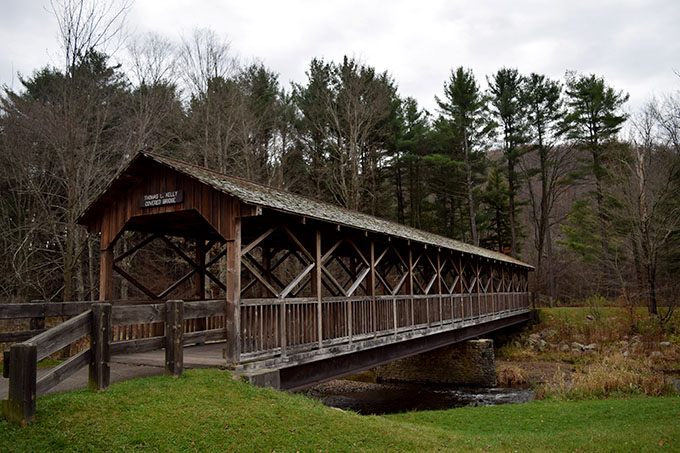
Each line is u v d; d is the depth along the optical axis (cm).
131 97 2172
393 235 1251
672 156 2647
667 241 2731
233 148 2678
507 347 2569
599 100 3228
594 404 1195
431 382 1959
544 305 3909
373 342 1171
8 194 2034
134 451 484
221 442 536
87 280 2119
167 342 696
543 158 3659
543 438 838
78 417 522
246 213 803
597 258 3131
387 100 2977
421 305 1498
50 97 1966
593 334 2539
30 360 494
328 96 2877
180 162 912
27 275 1798
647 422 959
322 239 1313
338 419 680
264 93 2959
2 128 1791
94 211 992
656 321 2467
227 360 778
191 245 2447
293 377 924
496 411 1189
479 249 2502
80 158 1568
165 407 585
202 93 2466
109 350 610
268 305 867
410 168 3712
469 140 3706
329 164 2983
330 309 1037
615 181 2759
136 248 1067
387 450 617
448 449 668
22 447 451
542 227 3694
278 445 560
